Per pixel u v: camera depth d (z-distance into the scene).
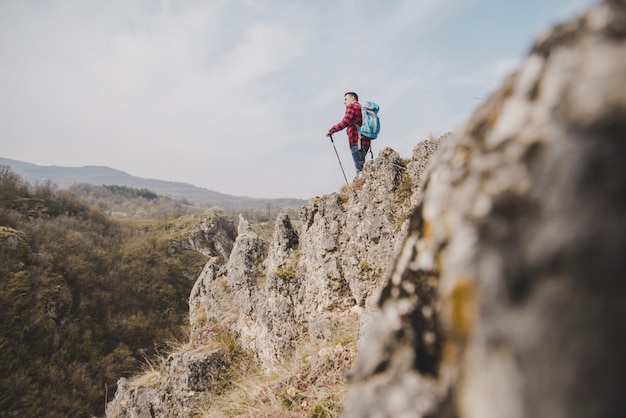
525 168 0.71
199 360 7.51
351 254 6.06
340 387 3.90
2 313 39.84
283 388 4.45
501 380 0.61
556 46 0.78
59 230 55.28
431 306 0.87
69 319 44.19
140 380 9.50
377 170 6.26
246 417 4.23
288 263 7.53
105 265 54.59
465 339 0.71
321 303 6.33
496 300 0.65
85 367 40.84
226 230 80.94
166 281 57.62
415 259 0.97
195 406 7.06
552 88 0.73
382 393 0.85
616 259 0.53
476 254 0.72
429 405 0.75
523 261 0.63
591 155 0.59
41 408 35.75
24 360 38.19
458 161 0.93
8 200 58.50
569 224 0.58
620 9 0.69
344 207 6.68
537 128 0.73
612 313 0.52
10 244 46.41
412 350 0.86
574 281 0.56
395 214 5.73
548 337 0.56
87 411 37.19
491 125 0.88
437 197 0.95
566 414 0.52
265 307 7.26
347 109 7.53
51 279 46.22
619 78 0.62
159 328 49.66
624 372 0.50
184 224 75.25
